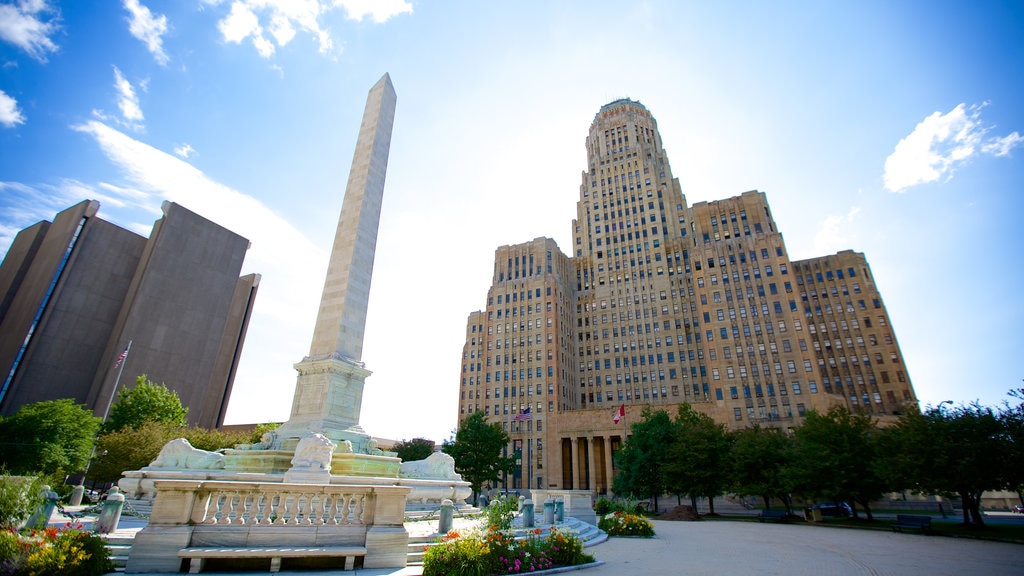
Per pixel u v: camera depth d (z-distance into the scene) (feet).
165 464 71.67
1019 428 89.97
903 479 104.63
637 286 386.93
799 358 281.13
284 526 39.29
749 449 144.25
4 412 219.61
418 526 60.39
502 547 44.83
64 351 242.17
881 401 323.78
